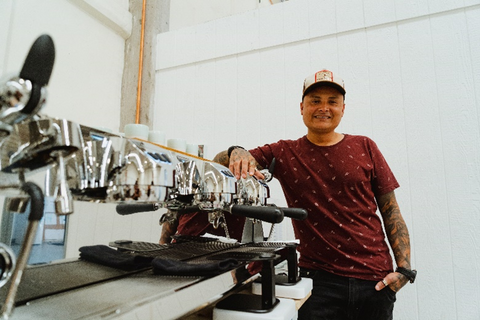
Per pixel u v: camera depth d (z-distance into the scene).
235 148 1.35
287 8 2.38
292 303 0.89
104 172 0.55
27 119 0.43
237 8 3.40
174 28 2.94
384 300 1.33
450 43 1.96
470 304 1.73
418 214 1.88
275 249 1.02
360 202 1.43
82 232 1.11
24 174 0.48
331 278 1.37
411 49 2.04
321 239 1.41
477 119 1.84
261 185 1.10
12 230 0.89
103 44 2.47
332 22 2.24
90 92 2.33
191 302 0.67
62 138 0.44
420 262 1.84
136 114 2.64
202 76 2.59
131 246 0.99
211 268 0.73
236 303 0.84
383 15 2.12
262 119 2.36
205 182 0.80
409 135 1.97
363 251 1.37
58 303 0.55
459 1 1.95
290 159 1.54
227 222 1.40
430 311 1.80
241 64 2.47
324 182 1.44
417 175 1.91
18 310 0.52
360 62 2.14
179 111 2.63
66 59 2.13
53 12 2.04
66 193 0.45
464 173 1.83
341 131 2.12
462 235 1.79
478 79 1.87
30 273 0.69
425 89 1.97
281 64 2.36
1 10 1.73
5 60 1.75
